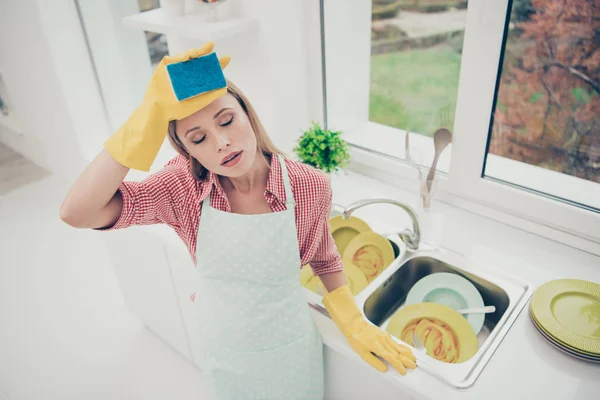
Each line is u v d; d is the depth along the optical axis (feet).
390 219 5.11
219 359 3.77
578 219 4.45
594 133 4.20
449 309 3.99
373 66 5.60
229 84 3.11
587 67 3.98
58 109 8.22
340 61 5.69
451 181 5.17
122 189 3.02
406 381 3.47
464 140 4.81
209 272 3.48
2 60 9.35
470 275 4.37
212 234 3.30
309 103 5.93
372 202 4.08
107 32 7.62
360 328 3.79
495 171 4.92
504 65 4.33
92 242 8.75
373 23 5.35
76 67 7.70
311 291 4.32
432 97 5.34
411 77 5.38
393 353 3.60
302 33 5.34
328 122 6.07
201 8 5.43
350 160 5.97
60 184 10.23
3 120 11.18
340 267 4.02
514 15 4.07
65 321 7.15
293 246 3.39
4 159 11.22
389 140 5.81
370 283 4.32
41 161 10.69
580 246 4.58
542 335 3.69
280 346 3.68
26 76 8.74
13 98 9.98
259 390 3.85
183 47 5.84
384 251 4.60
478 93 4.44
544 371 3.46
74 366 6.45
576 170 4.46
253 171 3.33
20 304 7.46
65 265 8.22
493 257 4.54
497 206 4.99
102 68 7.86
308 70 5.66
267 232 3.28
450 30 4.86
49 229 9.07
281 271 3.44
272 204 3.37
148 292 5.91
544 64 4.15
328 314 4.11
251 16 5.20
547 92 4.25
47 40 7.25
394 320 4.05
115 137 2.79
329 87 5.82
